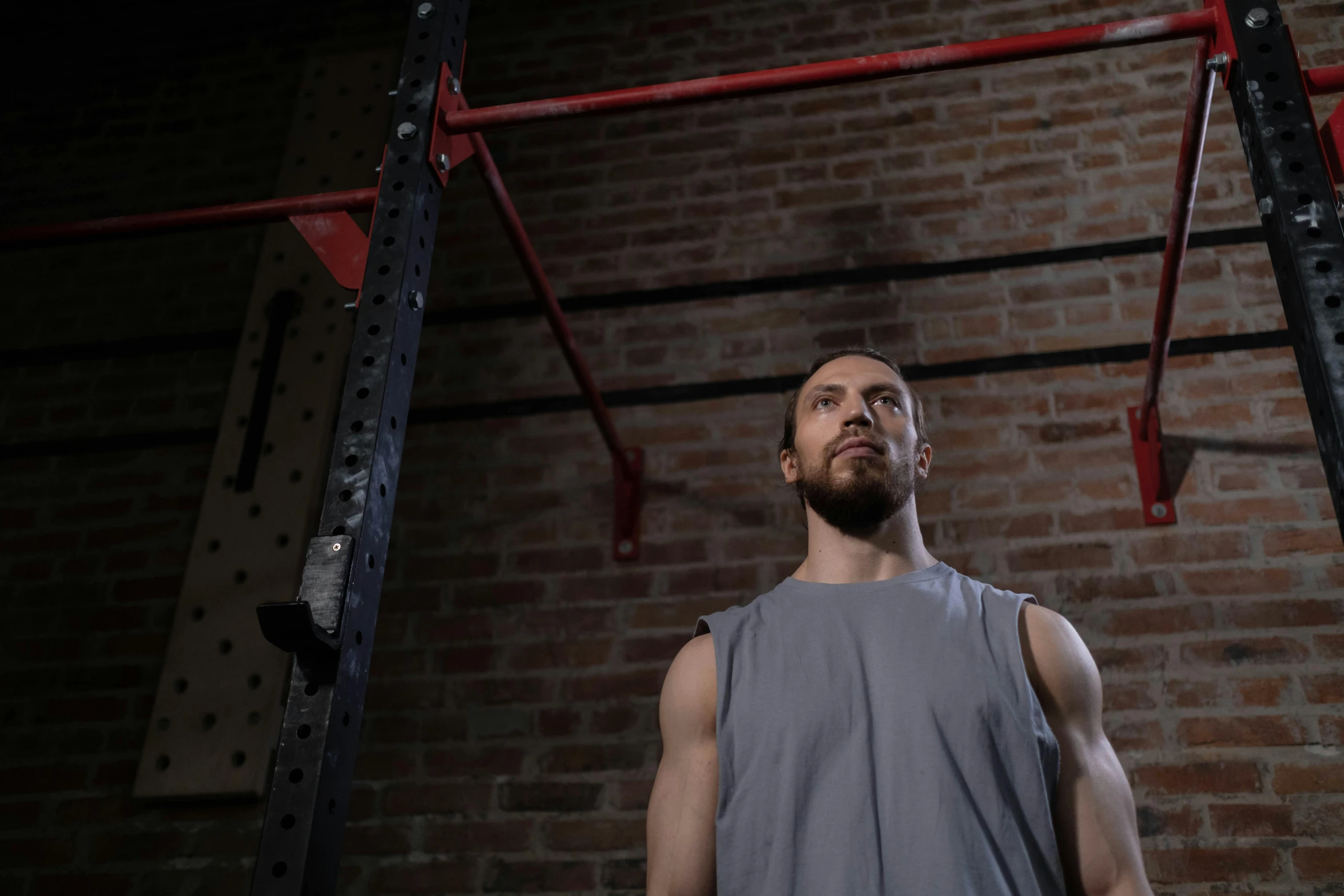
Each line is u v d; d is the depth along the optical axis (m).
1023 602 1.18
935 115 2.76
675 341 2.60
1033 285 2.49
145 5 3.44
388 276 1.22
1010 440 2.32
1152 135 2.61
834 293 2.58
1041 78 2.75
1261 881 1.84
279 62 3.26
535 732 2.21
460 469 2.53
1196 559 2.13
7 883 2.22
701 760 1.12
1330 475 0.99
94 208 3.07
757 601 1.26
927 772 1.02
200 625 2.41
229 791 2.22
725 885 1.02
